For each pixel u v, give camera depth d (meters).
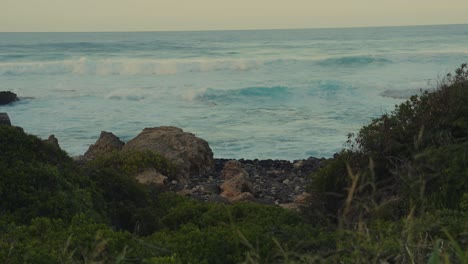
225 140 26.06
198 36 147.00
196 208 9.63
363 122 29.59
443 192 8.30
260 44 101.31
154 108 35.84
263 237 6.99
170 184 15.66
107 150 19.28
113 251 6.18
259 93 40.34
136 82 49.31
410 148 9.84
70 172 10.30
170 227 9.39
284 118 31.44
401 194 8.09
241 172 17.47
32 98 40.09
